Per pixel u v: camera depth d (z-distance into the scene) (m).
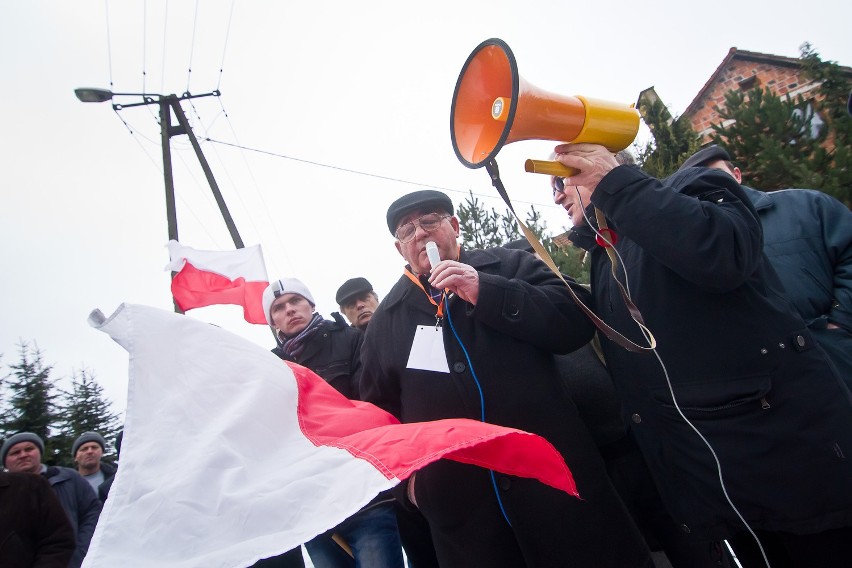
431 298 2.23
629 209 1.65
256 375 1.72
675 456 1.79
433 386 2.06
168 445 1.44
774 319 1.68
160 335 1.62
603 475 1.97
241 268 6.02
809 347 1.65
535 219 7.33
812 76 6.13
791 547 1.67
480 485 1.94
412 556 2.55
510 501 1.87
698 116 8.12
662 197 1.62
